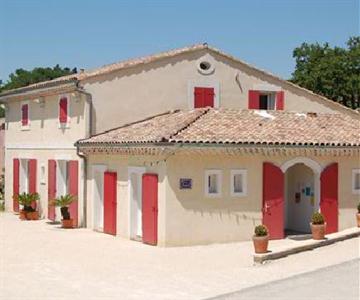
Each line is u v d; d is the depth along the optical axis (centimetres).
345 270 1450
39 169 2698
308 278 1377
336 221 2119
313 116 2362
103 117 2305
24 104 2842
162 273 1504
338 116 2458
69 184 2438
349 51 4684
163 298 1243
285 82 2666
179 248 1853
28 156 2805
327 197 2106
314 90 4628
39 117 2697
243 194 1961
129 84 2347
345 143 2106
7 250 1847
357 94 4634
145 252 1794
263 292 1257
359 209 2120
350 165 2162
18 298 1269
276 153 1989
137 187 2061
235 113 2205
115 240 2023
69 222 2341
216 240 1920
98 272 1524
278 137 2020
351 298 1177
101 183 2269
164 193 1864
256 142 1928
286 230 2242
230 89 2550
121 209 2094
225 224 1933
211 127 1995
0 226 2402
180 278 1441
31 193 2738
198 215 1897
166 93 2417
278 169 2012
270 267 1552
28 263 1647
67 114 2423
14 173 2950
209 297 1241
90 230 2264
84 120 2286
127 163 2056
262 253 1638
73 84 2261
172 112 2359
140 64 2364
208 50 2505
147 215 1934
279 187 2016
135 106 2358
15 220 2608
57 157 2511
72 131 2384
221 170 1930
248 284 1357
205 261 1656
